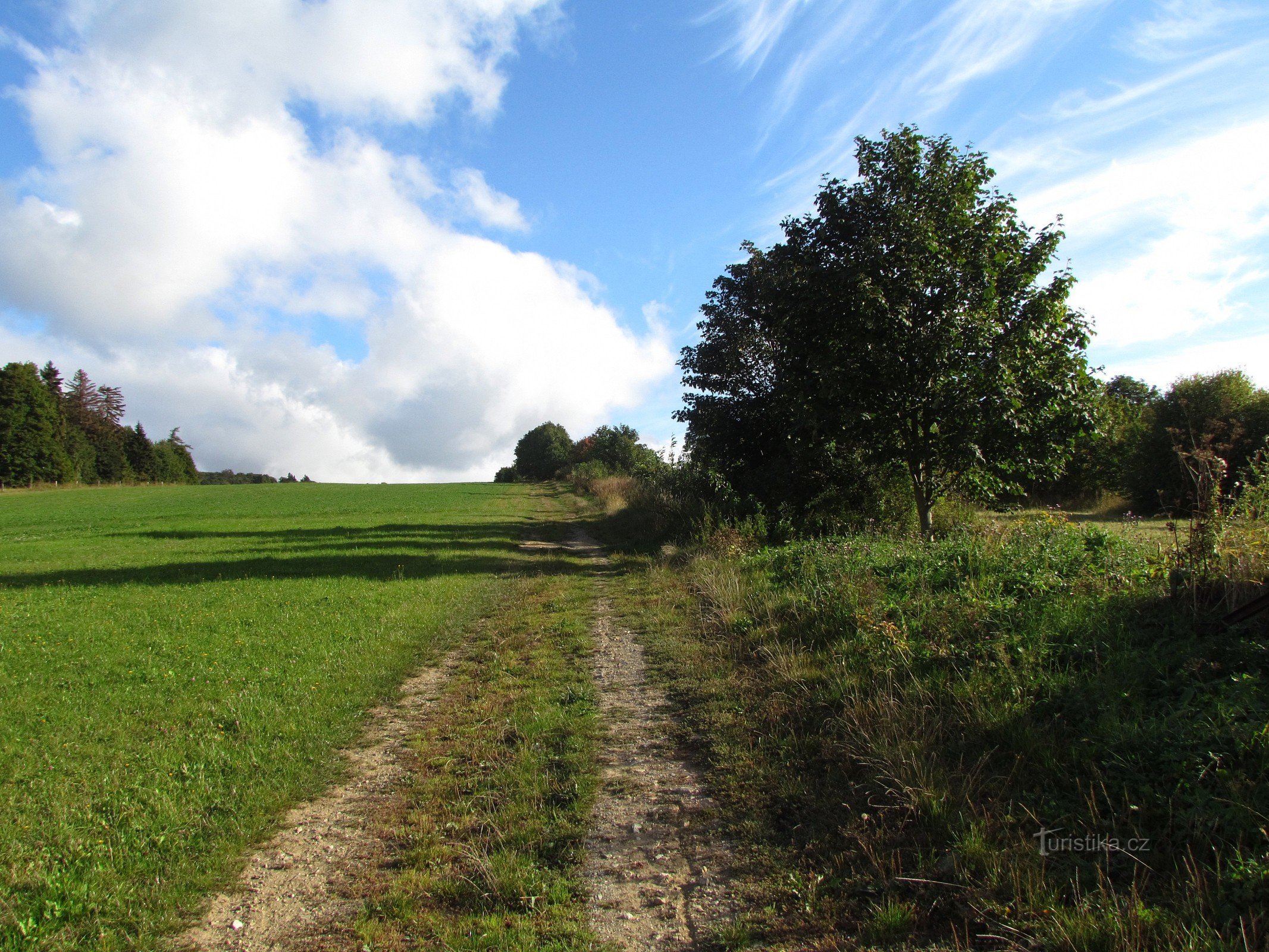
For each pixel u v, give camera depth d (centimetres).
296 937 389
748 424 2036
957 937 345
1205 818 372
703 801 522
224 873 450
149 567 1742
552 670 880
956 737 521
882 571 967
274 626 1085
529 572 1705
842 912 380
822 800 495
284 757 621
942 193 1315
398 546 2216
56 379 10206
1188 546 635
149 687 797
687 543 1820
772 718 641
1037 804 431
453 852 471
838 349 1384
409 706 782
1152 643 567
